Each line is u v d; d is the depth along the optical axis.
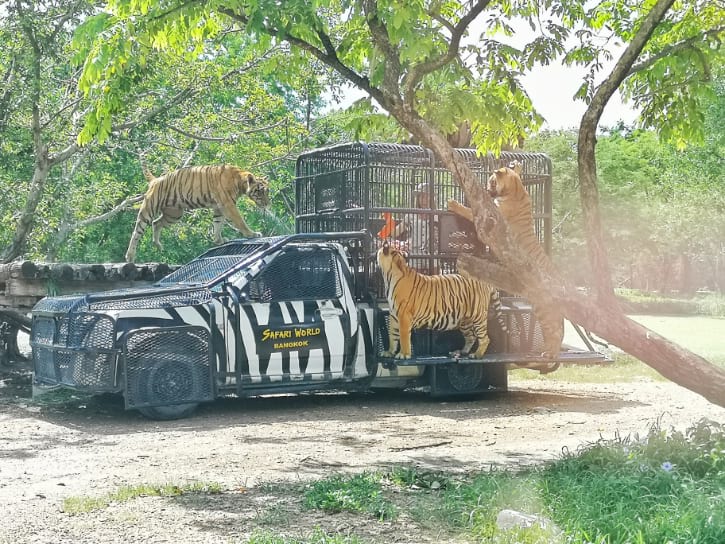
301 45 7.79
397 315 11.45
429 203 12.34
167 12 7.49
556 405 11.79
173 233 31.50
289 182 34.59
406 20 6.96
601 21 9.02
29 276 12.73
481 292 11.89
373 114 8.62
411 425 10.23
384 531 5.69
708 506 5.45
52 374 10.95
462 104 8.27
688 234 47.97
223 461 8.14
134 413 10.98
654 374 15.12
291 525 5.83
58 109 19.84
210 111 26.38
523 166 12.96
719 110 30.14
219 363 10.75
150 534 5.63
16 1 16.88
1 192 20.91
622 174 52.62
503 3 8.84
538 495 6.05
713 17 8.97
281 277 11.16
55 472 7.66
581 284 52.34
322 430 9.89
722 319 36.41
